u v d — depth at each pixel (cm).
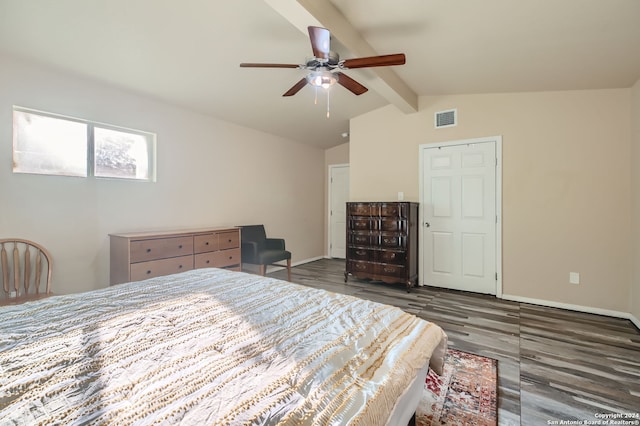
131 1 204
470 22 229
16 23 213
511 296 364
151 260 301
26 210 259
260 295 163
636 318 288
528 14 210
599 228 321
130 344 104
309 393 81
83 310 136
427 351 116
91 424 66
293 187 572
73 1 200
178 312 135
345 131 548
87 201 296
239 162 461
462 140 392
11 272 252
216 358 96
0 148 245
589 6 195
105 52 255
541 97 348
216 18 228
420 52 284
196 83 323
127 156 333
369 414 77
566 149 335
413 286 414
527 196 355
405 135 434
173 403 73
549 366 211
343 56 274
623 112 310
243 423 68
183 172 381
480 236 384
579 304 329
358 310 144
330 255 657
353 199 482
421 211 423
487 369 206
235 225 454
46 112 269
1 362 91
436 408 166
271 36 255
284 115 443
